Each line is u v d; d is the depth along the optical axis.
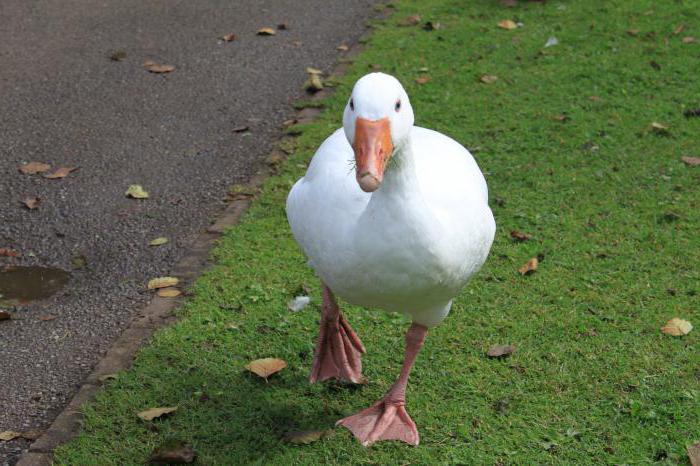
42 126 3.05
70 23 3.77
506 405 2.18
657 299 2.39
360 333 2.34
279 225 2.62
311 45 3.58
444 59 3.38
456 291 2.05
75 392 2.22
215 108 3.15
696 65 3.28
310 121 3.05
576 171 2.79
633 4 3.84
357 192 1.97
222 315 2.37
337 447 2.11
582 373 2.23
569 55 3.38
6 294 2.45
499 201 2.68
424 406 2.19
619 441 2.11
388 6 3.98
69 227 2.65
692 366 2.24
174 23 3.79
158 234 2.63
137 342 2.31
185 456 2.08
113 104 3.17
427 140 2.10
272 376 2.25
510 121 3.01
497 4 3.94
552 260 2.51
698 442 2.09
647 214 2.63
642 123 2.99
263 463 2.08
